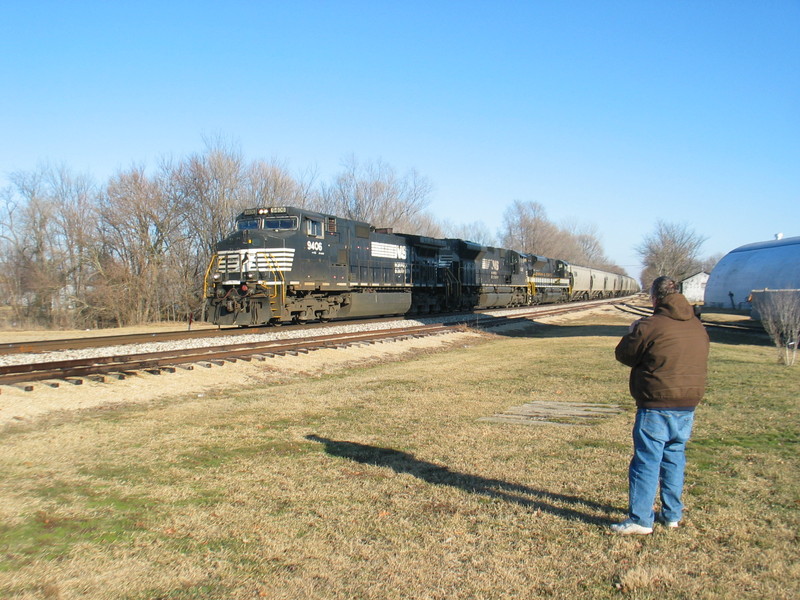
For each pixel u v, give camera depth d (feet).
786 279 98.07
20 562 15.60
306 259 77.87
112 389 39.09
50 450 26.14
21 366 41.68
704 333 17.43
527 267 173.06
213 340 62.95
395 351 68.33
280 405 36.70
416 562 15.74
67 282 153.89
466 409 35.58
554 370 52.95
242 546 16.76
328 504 19.89
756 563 15.34
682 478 17.80
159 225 148.36
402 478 22.45
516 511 19.17
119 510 19.29
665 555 15.90
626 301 245.04
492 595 14.08
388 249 100.63
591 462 24.18
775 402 36.42
